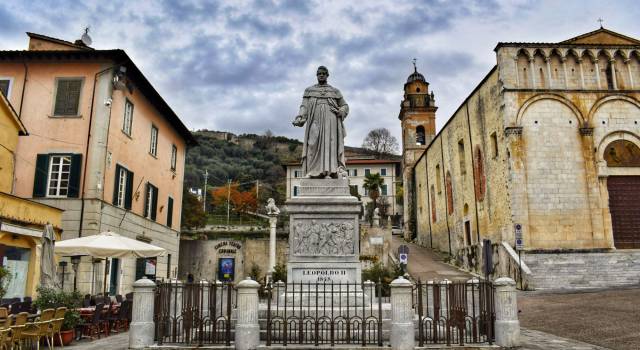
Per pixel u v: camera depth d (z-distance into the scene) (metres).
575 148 30.45
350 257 12.32
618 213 29.97
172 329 11.46
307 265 12.26
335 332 10.66
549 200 29.72
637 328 12.81
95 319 13.45
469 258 36.22
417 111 64.62
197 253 39.81
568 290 25.89
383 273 26.31
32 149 23.16
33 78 23.95
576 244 29.09
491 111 33.84
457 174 43.19
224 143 122.31
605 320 14.56
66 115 23.45
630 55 31.81
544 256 28.52
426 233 55.38
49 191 22.86
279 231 41.38
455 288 11.25
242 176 97.12
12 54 23.62
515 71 31.58
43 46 25.27
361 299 11.75
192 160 103.94
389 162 80.88
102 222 22.81
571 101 31.02
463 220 41.34
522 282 27.11
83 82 23.80
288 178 77.81
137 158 27.56
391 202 79.62
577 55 31.69
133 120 26.89
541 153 30.33
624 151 30.61
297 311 11.15
